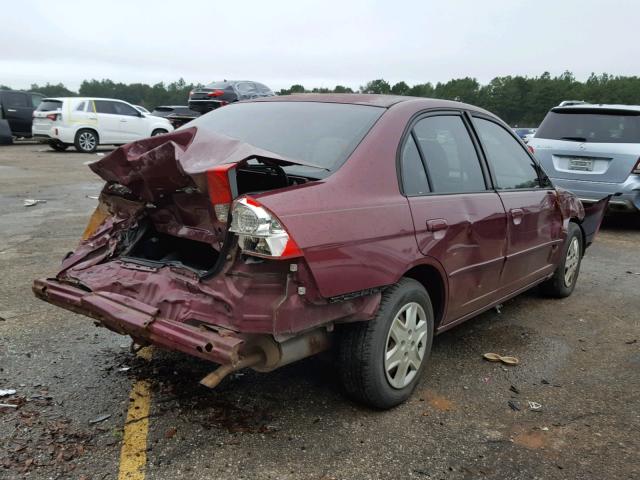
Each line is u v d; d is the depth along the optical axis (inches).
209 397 128.9
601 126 344.5
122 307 113.0
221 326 102.9
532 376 150.2
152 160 110.0
